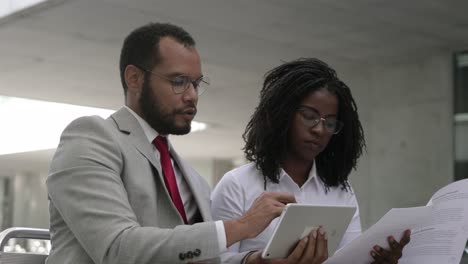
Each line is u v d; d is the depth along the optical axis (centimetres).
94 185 230
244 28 977
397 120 1203
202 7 882
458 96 1130
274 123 304
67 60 1175
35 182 3212
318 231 248
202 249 222
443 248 272
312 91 299
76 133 243
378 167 1234
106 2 868
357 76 1259
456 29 986
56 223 243
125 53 264
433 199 281
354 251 263
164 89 252
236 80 1315
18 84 1380
